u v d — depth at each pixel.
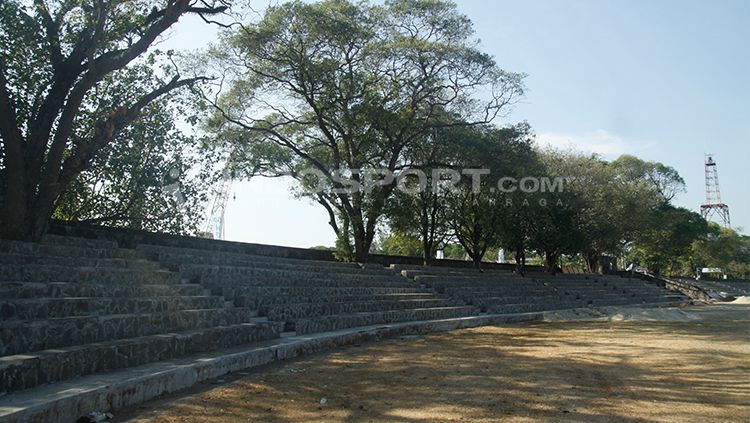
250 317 14.26
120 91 17.22
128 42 14.34
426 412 7.85
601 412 8.01
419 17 26.08
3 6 14.04
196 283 14.60
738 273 81.00
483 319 23.05
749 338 18.95
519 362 12.78
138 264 13.40
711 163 86.50
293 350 12.99
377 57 25.59
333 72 24.33
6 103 11.95
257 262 19.09
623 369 12.10
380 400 8.60
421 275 27.52
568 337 18.78
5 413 5.73
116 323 9.60
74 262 11.70
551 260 43.44
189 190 18.98
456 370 11.50
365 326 17.86
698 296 55.31
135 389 7.78
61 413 6.42
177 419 7.18
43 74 14.89
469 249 37.03
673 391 9.74
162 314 10.80
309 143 28.64
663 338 18.83
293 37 23.56
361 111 24.88
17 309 8.59
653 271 64.50
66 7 13.91
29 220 12.58
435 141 29.05
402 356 13.46
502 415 7.71
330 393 9.07
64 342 8.53
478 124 29.64
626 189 45.62
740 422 7.64
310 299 17.55
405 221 30.25
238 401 8.27
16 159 12.20
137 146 17.78
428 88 27.31
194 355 10.48
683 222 55.88
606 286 44.78
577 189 41.31
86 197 17.64
